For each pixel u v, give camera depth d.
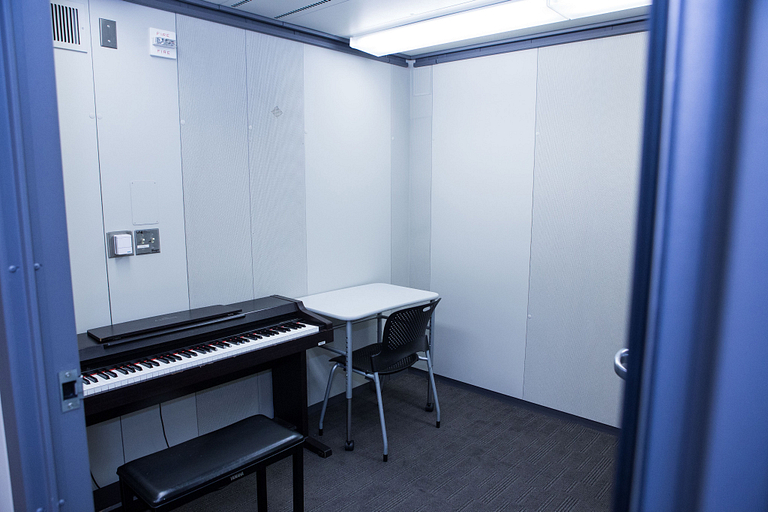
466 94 3.41
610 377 2.97
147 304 2.41
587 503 2.34
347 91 3.25
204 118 2.55
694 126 0.40
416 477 2.54
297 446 1.98
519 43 3.12
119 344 2.09
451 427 3.08
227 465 1.78
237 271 2.77
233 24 2.60
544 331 3.21
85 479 1.06
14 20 0.87
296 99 2.96
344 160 3.29
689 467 0.44
